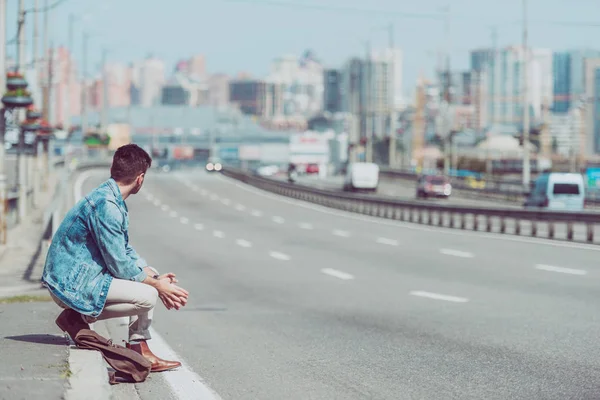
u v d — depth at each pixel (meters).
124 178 11.24
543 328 17.73
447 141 164.62
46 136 77.88
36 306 16.53
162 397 11.37
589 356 14.55
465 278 28.50
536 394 11.80
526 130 99.62
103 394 9.58
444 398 11.59
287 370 13.53
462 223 56.59
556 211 46.59
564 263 33.19
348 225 60.47
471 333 17.16
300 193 95.38
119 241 11.02
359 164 122.94
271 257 37.62
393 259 35.97
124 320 18.64
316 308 21.64
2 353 11.11
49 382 9.69
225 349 15.57
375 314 20.30
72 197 72.81
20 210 49.56
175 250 41.59
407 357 14.57
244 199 94.12
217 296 24.56
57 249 11.09
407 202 65.19
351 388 12.20
